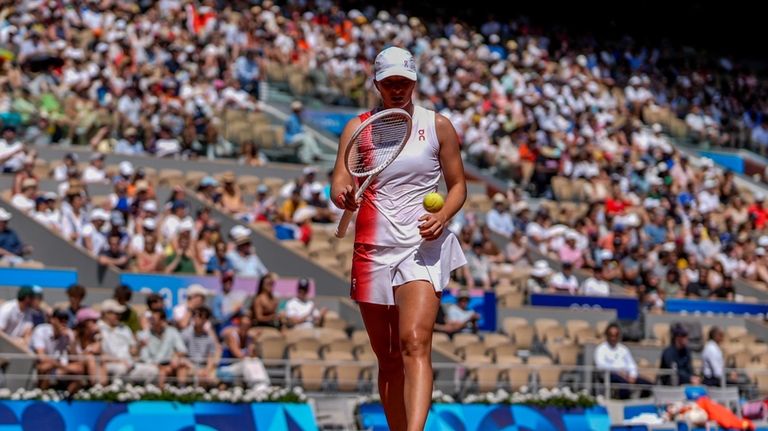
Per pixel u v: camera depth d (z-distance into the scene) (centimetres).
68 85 4922
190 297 3041
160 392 2600
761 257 5316
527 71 7212
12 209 3844
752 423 3094
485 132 5872
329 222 4519
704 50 9206
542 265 4353
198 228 3881
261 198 4409
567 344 3722
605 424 3083
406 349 1262
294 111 5375
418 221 1284
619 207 5334
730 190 6084
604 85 7450
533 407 3009
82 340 2777
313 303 3719
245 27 6162
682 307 4494
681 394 3155
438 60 6644
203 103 5169
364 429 2838
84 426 2514
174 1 6128
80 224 3828
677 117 7450
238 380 2900
